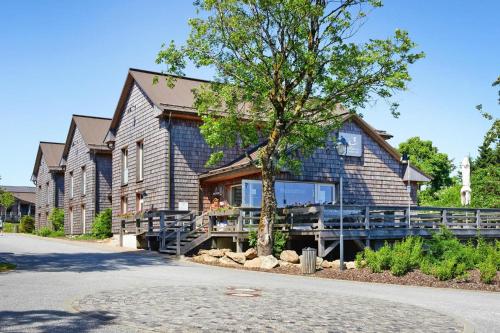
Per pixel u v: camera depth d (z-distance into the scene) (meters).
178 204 27.44
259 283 14.00
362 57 17.83
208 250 22.11
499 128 31.30
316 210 20.34
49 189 51.22
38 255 21.28
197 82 32.03
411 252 18.02
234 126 20.53
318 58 18.77
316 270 17.83
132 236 27.27
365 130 30.88
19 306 9.46
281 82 19.66
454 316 9.71
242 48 19.19
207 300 10.42
